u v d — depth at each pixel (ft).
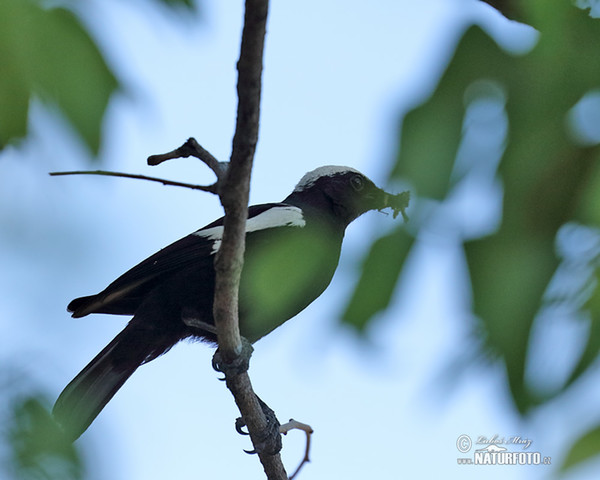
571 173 12.09
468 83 12.25
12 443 16.10
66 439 16.46
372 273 13.21
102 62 14.47
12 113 14.35
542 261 12.40
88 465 16.33
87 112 14.48
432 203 12.28
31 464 15.97
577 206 12.17
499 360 12.46
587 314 12.31
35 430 16.17
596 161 11.99
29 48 14.20
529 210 12.26
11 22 14.10
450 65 12.35
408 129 12.16
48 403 16.49
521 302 12.44
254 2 20.36
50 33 14.25
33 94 14.33
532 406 12.12
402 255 12.95
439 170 12.03
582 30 12.19
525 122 12.12
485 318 12.57
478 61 12.30
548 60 12.16
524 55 12.26
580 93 12.07
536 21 12.39
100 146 14.69
